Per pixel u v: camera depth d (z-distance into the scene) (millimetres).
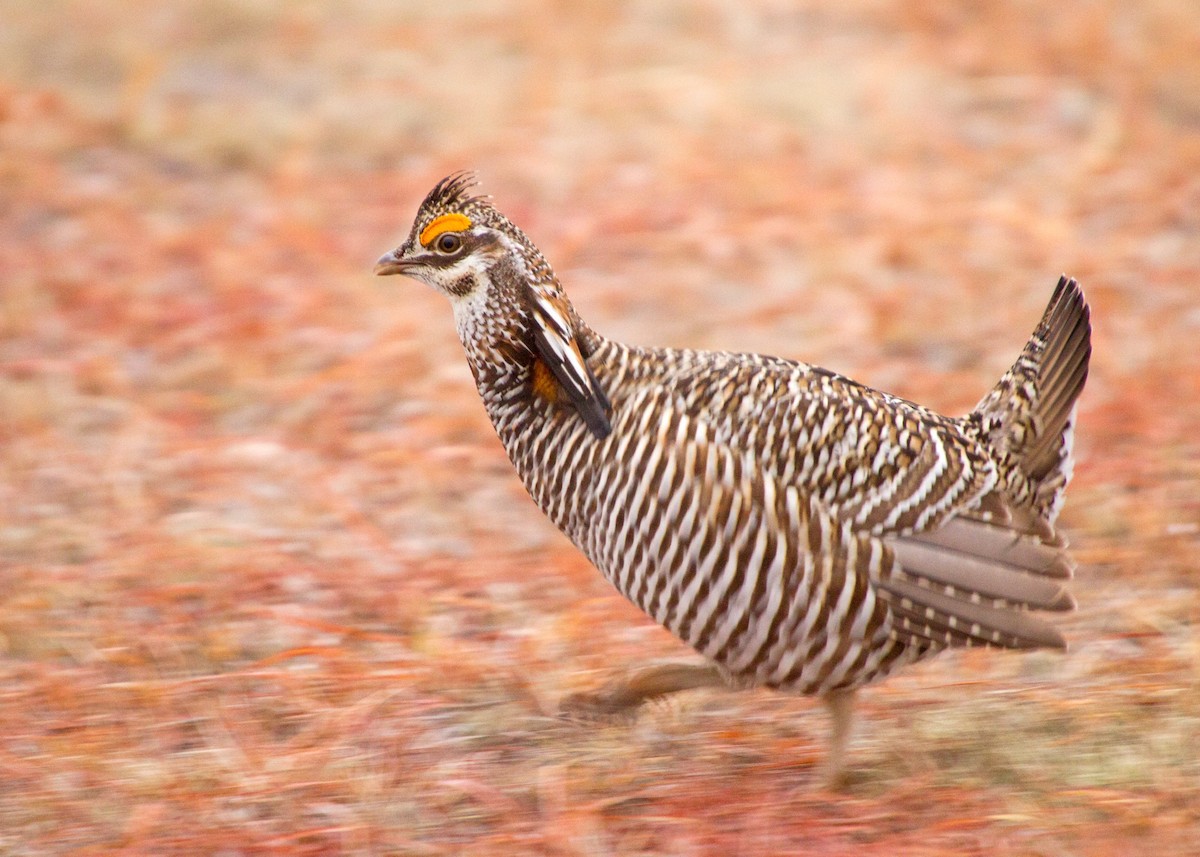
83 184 19156
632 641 11055
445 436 14086
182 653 10758
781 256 17469
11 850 8664
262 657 10828
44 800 9078
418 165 19766
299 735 9828
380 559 12180
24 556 12062
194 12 23516
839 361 15367
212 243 17766
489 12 23594
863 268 17078
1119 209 18453
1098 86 21609
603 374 9008
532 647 10836
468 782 9242
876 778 9359
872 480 8641
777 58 22297
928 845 8539
